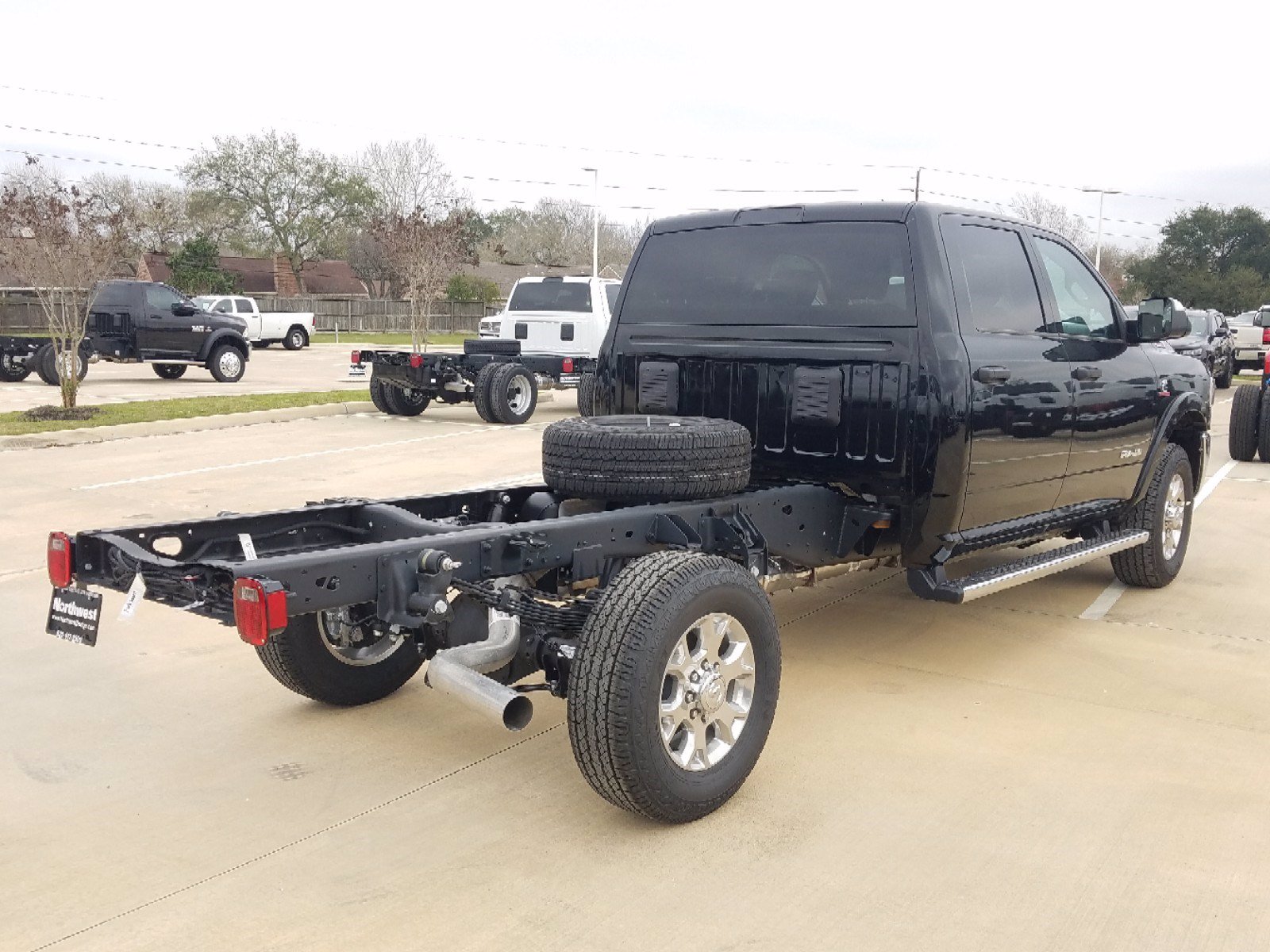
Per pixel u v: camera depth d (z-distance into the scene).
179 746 4.49
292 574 3.47
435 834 3.76
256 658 5.57
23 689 5.11
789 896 3.36
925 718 4.80
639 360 5.71
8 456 12.05
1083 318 6.09
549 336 17.52
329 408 17.03
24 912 3.27
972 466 4.93
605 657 3.53
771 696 4.04
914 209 4.94
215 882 3.44
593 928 3.19
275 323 38.19
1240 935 3.16
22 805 3.96
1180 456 6.97
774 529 4.71
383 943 3.11
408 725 4.72
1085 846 3.67
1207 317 23.95
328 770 4.27
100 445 13.09
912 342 4.82
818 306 5.14
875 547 5.14
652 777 3.58
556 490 4.55
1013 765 4.32
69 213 21.55
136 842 3.70
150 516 8.73
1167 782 4.17
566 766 4.31
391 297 62.31
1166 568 6.92
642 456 4.29
